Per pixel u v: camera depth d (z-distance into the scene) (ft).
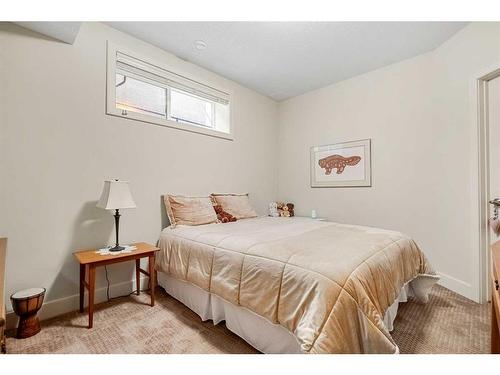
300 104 12.76
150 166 8.26
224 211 9.72
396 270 5.30
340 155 11.14
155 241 8.31
